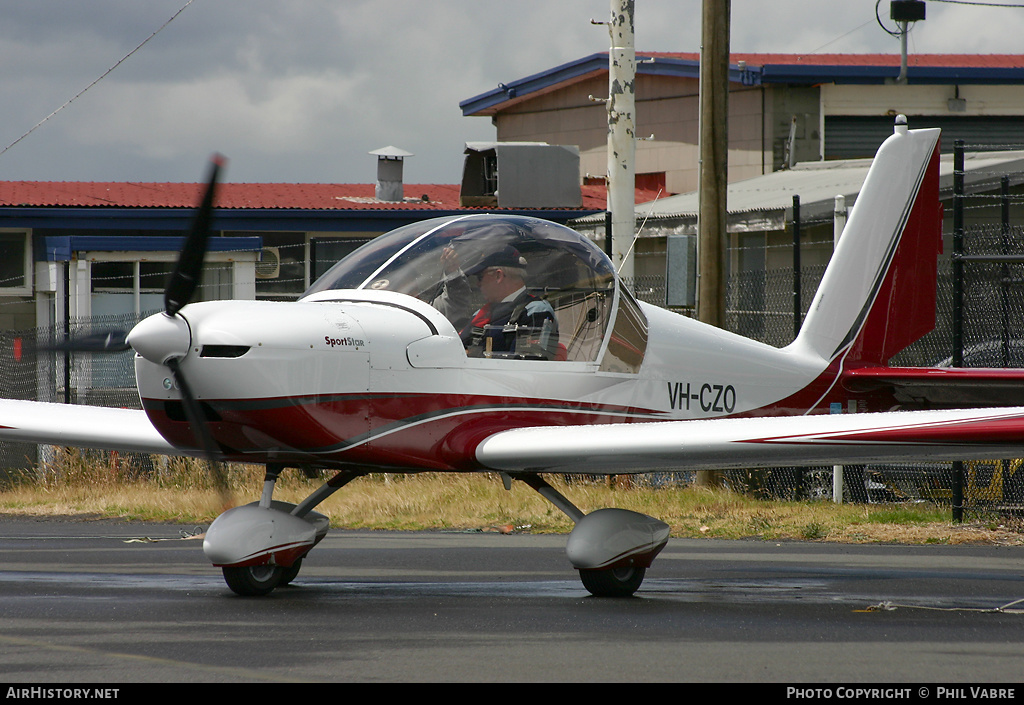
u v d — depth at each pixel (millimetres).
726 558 28047
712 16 40812
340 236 72500
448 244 23328
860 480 40906
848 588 22922
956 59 97500
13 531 34344
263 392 20078
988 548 30062
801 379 30219
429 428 22062
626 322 25234
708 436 21094
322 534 23828
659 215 63781
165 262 64375
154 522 37250
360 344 21156
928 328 32844
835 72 82938
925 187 32688
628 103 49281
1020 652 16062
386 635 16922
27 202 68688
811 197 59188
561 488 40188
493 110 107375
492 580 24141
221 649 15820
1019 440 19516
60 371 52156
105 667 14695
